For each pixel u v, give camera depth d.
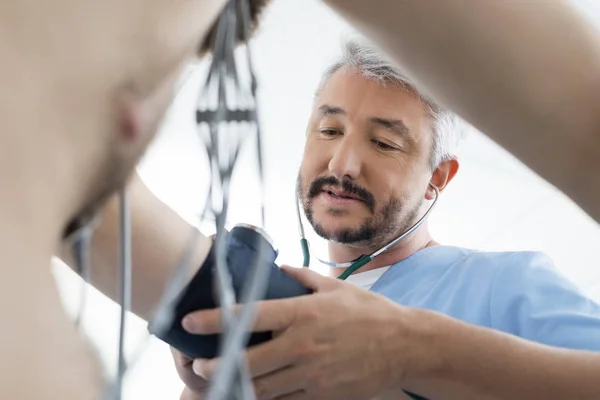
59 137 0.40
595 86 0.55
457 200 2.06
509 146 0.58
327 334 0.78
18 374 0.36
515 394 0.86
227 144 0.49
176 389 1.63
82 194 0.45
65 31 0.39
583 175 0.58
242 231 0.66
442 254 1.74
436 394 0.87
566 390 0.86
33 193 0.39
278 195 2.03
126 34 0.42
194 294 0.66
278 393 0.78
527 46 0.52
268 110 1.96
